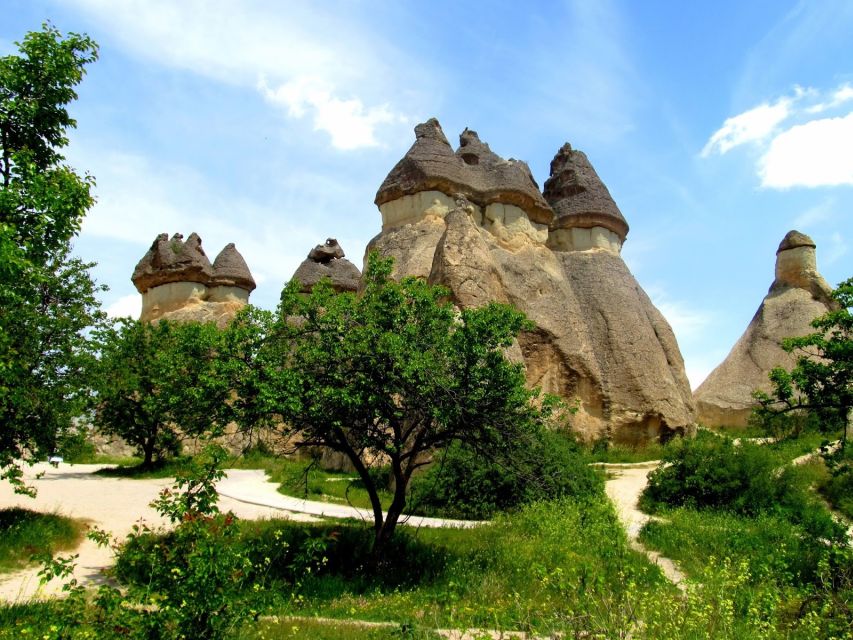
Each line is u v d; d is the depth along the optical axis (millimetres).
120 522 14500
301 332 11258
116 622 5160
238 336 10758
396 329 11227
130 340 23375
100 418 23750
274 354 11055
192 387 10625
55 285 12984
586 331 28234
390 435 11578
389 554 11133
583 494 15148
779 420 23703
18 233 8727
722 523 13625
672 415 27000
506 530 12508
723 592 7230
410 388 10641
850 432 21250
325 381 10758
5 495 16891
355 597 9477
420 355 10633
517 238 28953
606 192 32344
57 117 9664
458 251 24672
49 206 8789
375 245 28594
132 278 37062
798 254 34219
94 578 10156
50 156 9789
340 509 17016
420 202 28578
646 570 10133
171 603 5137
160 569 5422
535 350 26766
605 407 26750
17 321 11867
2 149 9445
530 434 11781
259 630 7195
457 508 16094
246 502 17984
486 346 11273
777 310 33594
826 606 6965
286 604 8180
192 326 11375
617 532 11555
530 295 27547
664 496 17000
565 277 29875
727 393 32031
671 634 6359
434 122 30656
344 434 11695
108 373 15656
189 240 37031
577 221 31297
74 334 13047
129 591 5445
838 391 10469
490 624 7707
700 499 16422
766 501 15523
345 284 38375
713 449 17469
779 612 7953
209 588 5270
